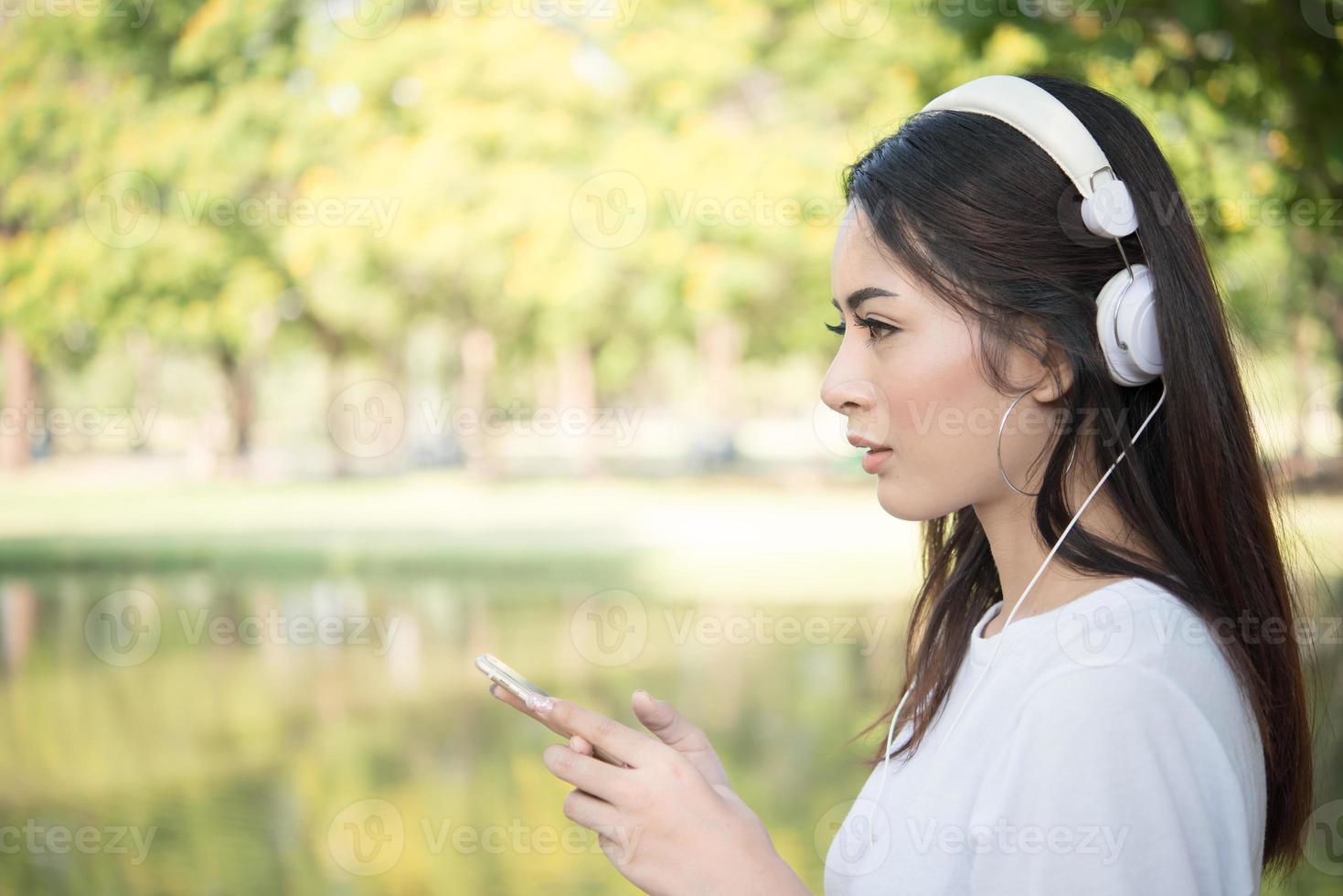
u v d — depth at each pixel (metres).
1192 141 4.84
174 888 4.05
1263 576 0.94
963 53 5.05
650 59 14.89
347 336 19.45
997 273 0.94
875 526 14.81
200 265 15.59
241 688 7.28
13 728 6.33
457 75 15.07
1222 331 0.96
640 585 10.58
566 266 15.28
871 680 6.89
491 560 12.42
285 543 14.03
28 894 3.97
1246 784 0.86
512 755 5.71
